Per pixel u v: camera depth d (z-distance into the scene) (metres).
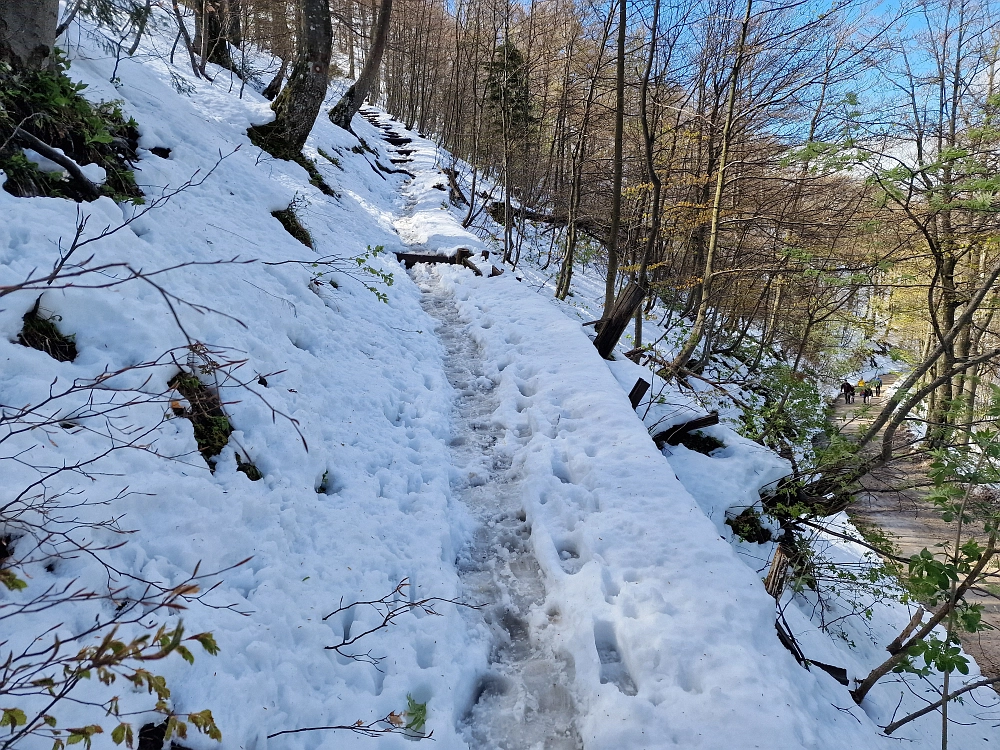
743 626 3.00
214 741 1.96
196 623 2.20
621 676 2.89
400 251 10.10
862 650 5.30
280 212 7.11
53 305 3.01
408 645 2.81
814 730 2.57
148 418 2.91
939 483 3.90
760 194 9.82
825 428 6.25
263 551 2.83
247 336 4.14
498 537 4.00
